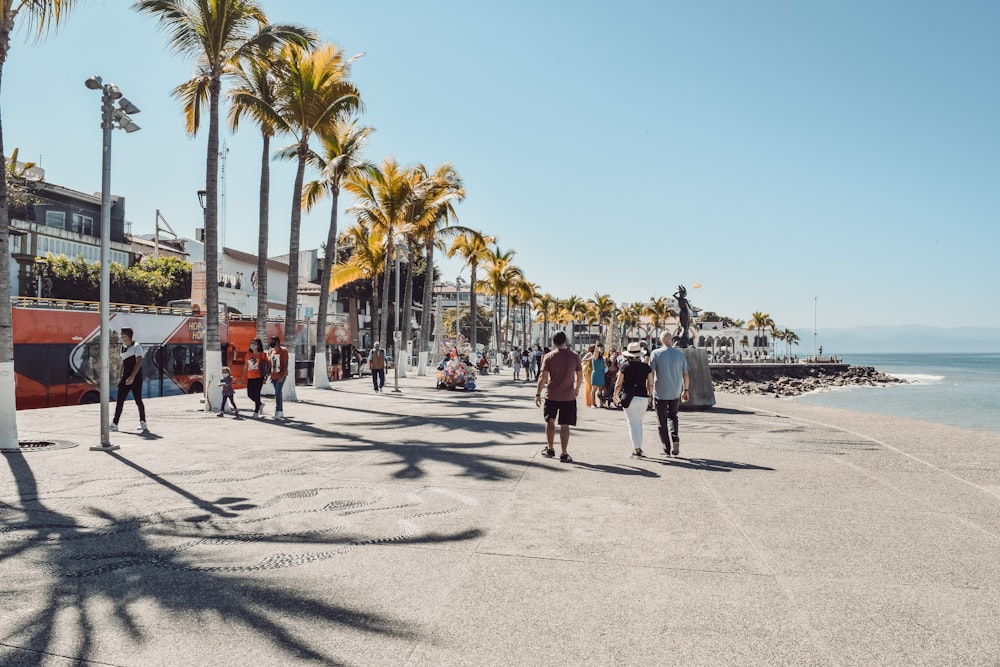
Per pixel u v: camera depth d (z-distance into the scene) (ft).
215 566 15.24
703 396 58.13
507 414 51.88
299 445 34.42
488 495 22.88
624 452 32.96
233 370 86.07
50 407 56.24
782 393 220.43
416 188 105.60
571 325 463.01
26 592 13.52
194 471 27.02
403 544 17.10
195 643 11.23
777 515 20.27
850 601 13.35
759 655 10.93
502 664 10.57
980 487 24.57
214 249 51.98
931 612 12.80
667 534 18.12
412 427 42.83
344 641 11.36
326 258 83.46
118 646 11.09
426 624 12.10
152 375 69.31
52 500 21.74
